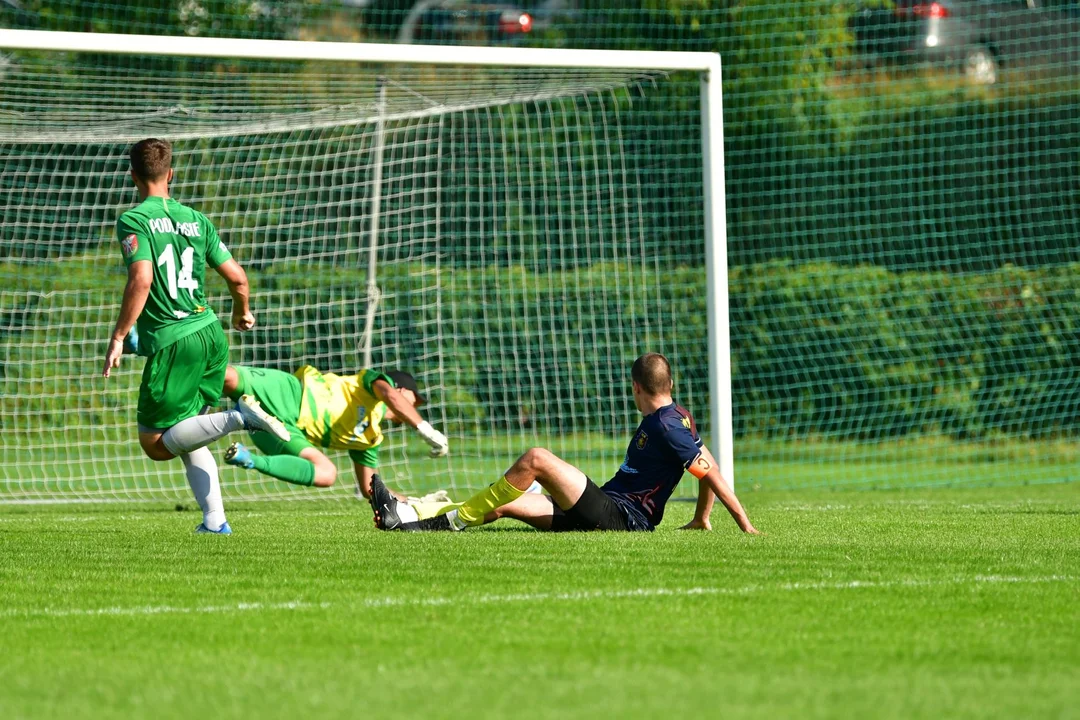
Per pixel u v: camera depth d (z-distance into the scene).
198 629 12.32
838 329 53.62
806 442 53.25
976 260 58.31
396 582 15.32
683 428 21.41
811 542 19.62
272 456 26.23
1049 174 58.34
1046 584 15.03
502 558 17.44
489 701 9.38
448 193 52.03
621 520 21.38
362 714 9.05
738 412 53.78
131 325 21.09
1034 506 30.38
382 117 37.91
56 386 43.00
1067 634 11.91
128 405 43.44
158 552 18.92
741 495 36.16
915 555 17.88
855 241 58.84
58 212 48.88
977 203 58.28
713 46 57.97
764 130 57.72
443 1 62.59
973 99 58.22
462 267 49.38
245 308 23.39
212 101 36.38
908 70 58.22
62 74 35.00
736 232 58.19
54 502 33.19
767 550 18.39
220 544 20.12
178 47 29.95
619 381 49.28
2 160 48.06
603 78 36.66
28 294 42.97
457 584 15.07
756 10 57.19
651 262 53.25
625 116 54.91
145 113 36.25
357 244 48.34
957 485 40.81
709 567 16.47
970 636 11.79
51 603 14.02
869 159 58.69
